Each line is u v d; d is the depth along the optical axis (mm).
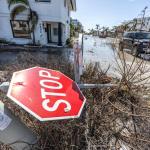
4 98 1892
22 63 3080
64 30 15031
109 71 4340
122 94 2424
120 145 1628
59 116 891
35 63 3004
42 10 12562
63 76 1173
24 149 1169
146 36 11281
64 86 1087
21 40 13438
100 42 22578
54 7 12469
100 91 2344
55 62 3045
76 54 1780
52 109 902
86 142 1498
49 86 1034
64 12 14258
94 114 1748
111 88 2500
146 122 2045
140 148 1639
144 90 2584
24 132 1149
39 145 1358
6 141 1090
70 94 1046
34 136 1246
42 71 1149
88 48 14383
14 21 12914
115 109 2100
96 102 2037
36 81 1038
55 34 15055
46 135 1459
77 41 1785
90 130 1623
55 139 1467
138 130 1907
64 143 1458
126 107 2219
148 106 2312
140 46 9211
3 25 13016
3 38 13367
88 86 1831
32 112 852
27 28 13148
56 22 13297
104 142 1584
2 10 12492
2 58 7805
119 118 2000
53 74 1159
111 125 1771
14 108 1774
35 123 1562
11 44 13195
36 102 901
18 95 909
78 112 960
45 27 13508
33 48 11977
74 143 1464
